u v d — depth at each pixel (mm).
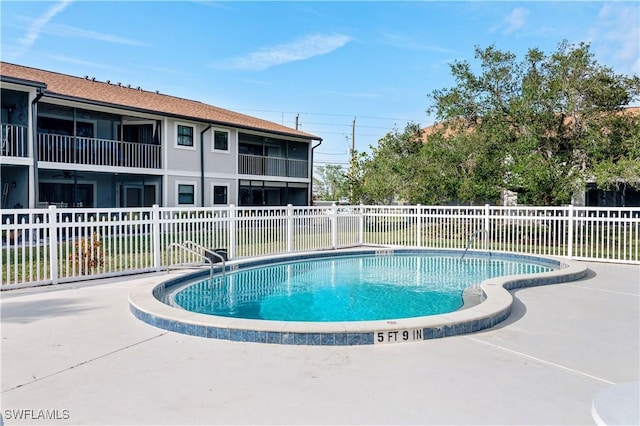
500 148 17359
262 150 29375
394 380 3930
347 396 3594
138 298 6406
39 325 5621
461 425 3131
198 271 9883
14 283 7801
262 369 4184
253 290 9312
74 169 18625
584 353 4691
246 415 3262
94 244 9031
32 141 16812
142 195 22938
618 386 3719
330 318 7152
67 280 8398
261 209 12445
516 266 12641
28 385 3789
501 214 14688
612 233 12781
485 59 17797
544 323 5895
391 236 15961
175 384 3820
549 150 17312
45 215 8141
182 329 5305
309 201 30812
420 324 5180
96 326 5590
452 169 17969
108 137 22125
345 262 13281
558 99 16391
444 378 3980
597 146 16141
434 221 15227
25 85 15977
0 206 17906
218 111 27609
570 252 12594
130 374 4043
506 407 3410
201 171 23484
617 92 15977
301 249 13758
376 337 4973
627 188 21453
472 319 5461
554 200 16375
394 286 9898
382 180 21406
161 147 21797
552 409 3377
